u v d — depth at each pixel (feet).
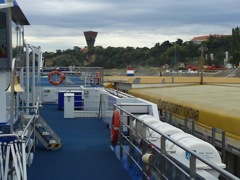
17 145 19.47
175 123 41.93
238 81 83.71
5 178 18.47
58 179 28.19
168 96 48.78
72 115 62.69
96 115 63.52
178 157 20.27
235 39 258.37
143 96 59.88
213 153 21.77
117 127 35.19
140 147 30.68
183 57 275.18
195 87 67.36
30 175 29.19
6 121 34.55
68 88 83.97
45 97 83.15
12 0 20.81
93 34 493.77
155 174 22.47
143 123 24.34
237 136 26.86
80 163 32.81
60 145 37.88
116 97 47.60
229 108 31.63
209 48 302.86
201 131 33.71
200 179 16.67
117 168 31.09
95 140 43.32
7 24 33.12
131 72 107.55
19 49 41.04
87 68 95.86
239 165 27.17
